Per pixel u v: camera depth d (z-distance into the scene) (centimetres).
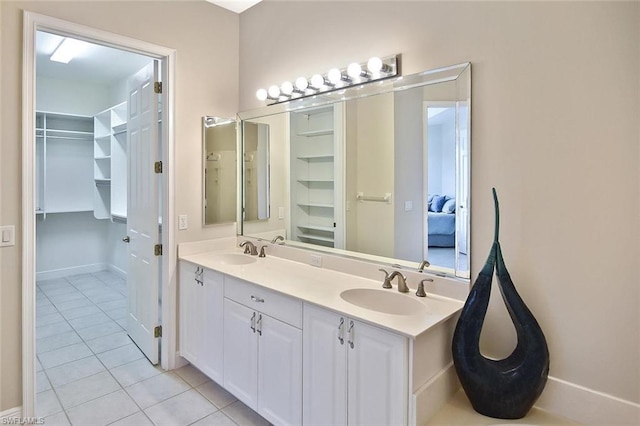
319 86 237
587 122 151
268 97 270
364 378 158
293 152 266
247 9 300
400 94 206
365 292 199
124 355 293
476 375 159
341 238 239
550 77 159
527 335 157
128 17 243
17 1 199
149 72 276
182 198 273
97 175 516
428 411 156
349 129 232
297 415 185
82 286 479
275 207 280
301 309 182
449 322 171
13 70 198
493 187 175
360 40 225
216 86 292
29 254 203
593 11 149
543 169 162
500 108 172
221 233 299
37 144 489
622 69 143
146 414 217
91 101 520
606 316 150
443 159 191
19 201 200
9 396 199
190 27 275
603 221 149
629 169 143
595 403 153
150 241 281
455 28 185
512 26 168
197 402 229
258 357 205
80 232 538
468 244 182
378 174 219
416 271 200
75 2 220
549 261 162
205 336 246
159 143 273
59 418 212
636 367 145
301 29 259
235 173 306
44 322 360
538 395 156
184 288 267
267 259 271
